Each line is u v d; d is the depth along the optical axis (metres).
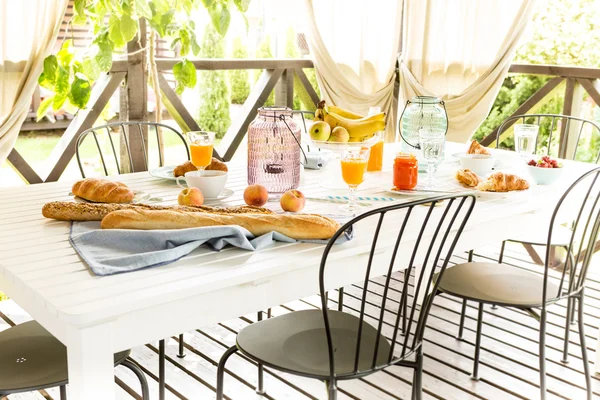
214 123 4.85
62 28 5.09
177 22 3.47
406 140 2.43
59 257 1.46
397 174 2.09
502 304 1.99
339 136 2.33
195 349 2.57
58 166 3.34
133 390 2.26
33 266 1.40
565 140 4.01
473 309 2.99
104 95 3.39
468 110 4.31
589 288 3.31
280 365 1.55
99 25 3.23
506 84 6.43
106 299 1.24
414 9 4.30
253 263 1.45
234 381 2.34
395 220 1.79
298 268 1.47
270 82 4.07
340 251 1.53
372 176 2.35
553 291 2.08
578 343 2.69
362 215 1.37
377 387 2.29
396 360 1.60
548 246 1.93
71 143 3.35
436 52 4.34
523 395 2.27
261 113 2.01
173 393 2.25
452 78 4.35
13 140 3.09
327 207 1.89
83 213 1.69
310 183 2.22
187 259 1.47
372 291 3.16
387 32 4.39
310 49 4.27
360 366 1.55
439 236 1.77
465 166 2.33
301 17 4.25
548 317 2.93
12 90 3.08
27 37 3.06
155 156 5.91
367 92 4.45
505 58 4.13
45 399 2.21
